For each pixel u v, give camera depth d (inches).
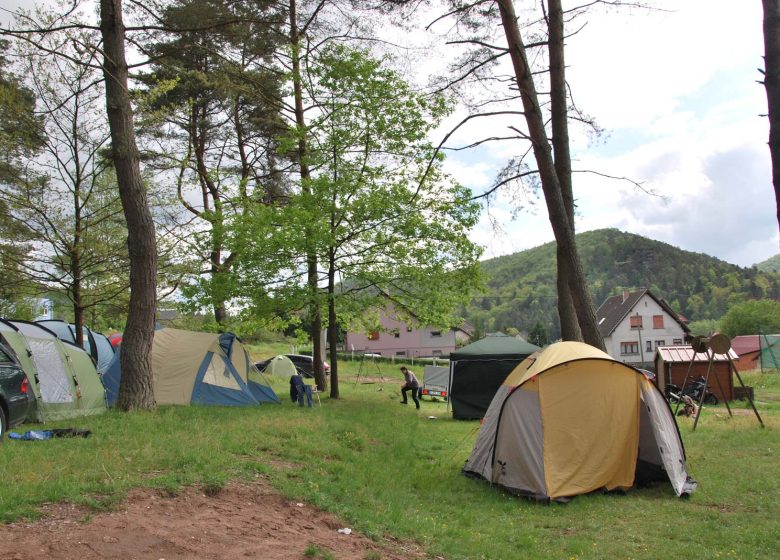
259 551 199.5
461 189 701.9
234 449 336.5
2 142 540.4
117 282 668.1
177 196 728.3
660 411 370.3
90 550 177.3
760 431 525.0
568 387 365.1
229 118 804.0
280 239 641.0
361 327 814.5
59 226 612.7
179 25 678.5
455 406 722.2
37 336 419.8
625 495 352.2
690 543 259.6
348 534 239.8
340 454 389.1
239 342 648.4
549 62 480.1
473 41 474.0
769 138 232.2
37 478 234.2
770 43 230.2
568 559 242.2
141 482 243.1
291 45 699.4
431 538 255.8
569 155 480.4
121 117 443.2
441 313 738.8
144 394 445.4
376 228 697.6
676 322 2426.2
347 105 690.8
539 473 347.6
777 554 241.6
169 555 183.6
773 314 2508.6
